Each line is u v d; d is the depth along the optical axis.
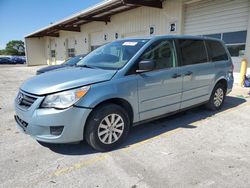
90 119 3.07
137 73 3.47
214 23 10.12
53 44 29.80
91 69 3.58
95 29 19.23
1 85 10.70
